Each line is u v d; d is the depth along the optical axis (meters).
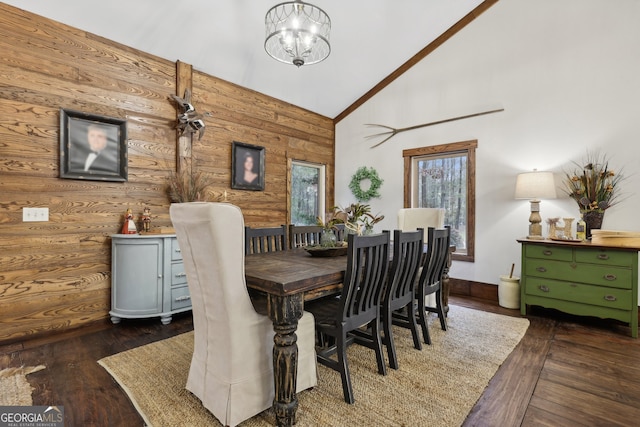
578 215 3.38
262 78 4.20
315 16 3.37
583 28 3.36
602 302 2.87
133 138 3.17
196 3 3.01
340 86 4.84
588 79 3.33
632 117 3.11
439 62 4.37
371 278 1.91
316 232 3.26
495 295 3.90
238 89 4.15
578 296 2.99
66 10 2.66
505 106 3.85
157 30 3.10
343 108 5.41
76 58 2.81
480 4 3.99
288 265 1.94
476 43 4.05
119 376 1.98
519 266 3.74
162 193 3.39
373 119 5.07
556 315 3.28
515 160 3.78
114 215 3.05
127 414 1.63
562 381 1.98
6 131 2.49
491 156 3.95
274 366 1.54
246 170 4.21
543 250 3.18
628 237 2.84
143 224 3.15
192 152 3.63
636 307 2.71
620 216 3.16
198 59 3.57
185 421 1.57
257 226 4.39
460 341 2.59
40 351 2.35
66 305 2.77
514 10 3.78
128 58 3.13
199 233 1.48
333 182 5.59
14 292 2.53
